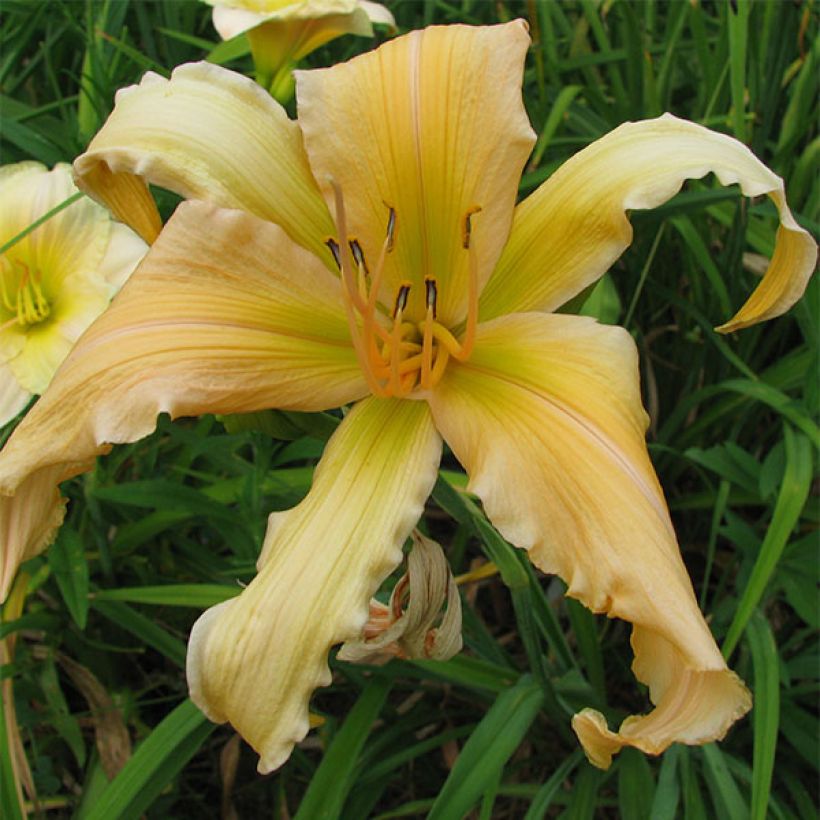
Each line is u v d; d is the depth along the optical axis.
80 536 0.39
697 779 0.36
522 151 0.26
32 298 0.38
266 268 0.27
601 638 0.42
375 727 0.41
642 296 0.46
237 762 0.41
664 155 0.26
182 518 0.39
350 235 0.27
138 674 0.43
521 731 0.33
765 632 0.35
